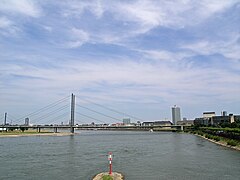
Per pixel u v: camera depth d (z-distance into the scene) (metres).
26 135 187.75
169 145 87.81
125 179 31.92
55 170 40.16
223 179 31.91
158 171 37.59
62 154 63.44
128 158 53.66
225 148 72.44
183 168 40.03
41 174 36.94
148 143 99.94
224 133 103.56
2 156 59.78
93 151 70.56
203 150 67.81
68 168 41.91
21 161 51.06
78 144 99.50
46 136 186.00
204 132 164.62
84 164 46.12
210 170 38.09
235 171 37.22
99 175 33.19
